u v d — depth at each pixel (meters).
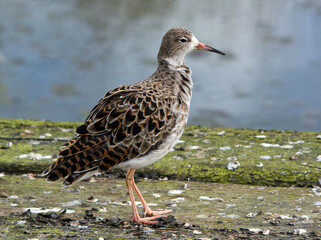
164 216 8.16
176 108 8.75
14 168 10.37
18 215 8.08
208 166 10.26
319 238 7.28
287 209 8.52
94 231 7.50
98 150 8.05
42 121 13.56
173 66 9.61
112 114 8.21
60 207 8.59
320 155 10.76
